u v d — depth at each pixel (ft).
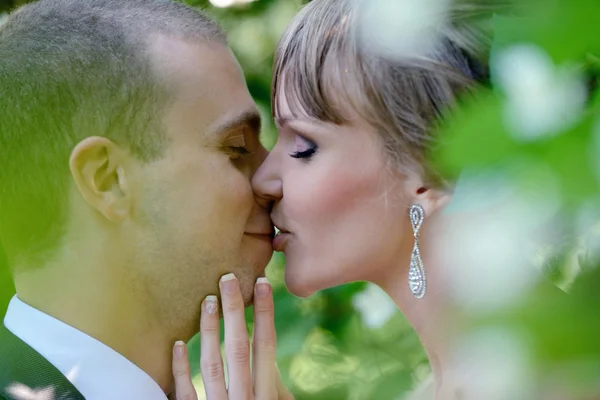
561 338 2.96
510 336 3.03
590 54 2.65
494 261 3.09
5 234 7.54
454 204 3.07
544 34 2.60
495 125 2.68
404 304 7.86
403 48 3.92
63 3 7.60
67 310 7.36
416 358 12.33
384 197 7.39
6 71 7.41
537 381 3.12
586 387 3.04
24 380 6.92
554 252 4.24
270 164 7.91
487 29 5.49
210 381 7.62
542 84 2.65
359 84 6.89
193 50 7.55
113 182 7.30
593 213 2.65
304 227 7.72
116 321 7.41
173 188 7.38
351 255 7.63
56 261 7.38
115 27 7.35
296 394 12.19
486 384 5.10
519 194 2.69
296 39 7.45
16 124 7.33
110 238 7.32
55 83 7.24
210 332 7.64
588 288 3.58
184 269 7.54
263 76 13.10
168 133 7.33
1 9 11.31
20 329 7.43
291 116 7.57
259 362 7.79
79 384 7.20
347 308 12.80
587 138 2.56
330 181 7.45
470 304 3.42
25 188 7.38
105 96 7.20
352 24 6.97
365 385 12.10
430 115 6.40
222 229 7.61
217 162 7.58
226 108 7.60
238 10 13.04
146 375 7.41
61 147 7.24
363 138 7.28
